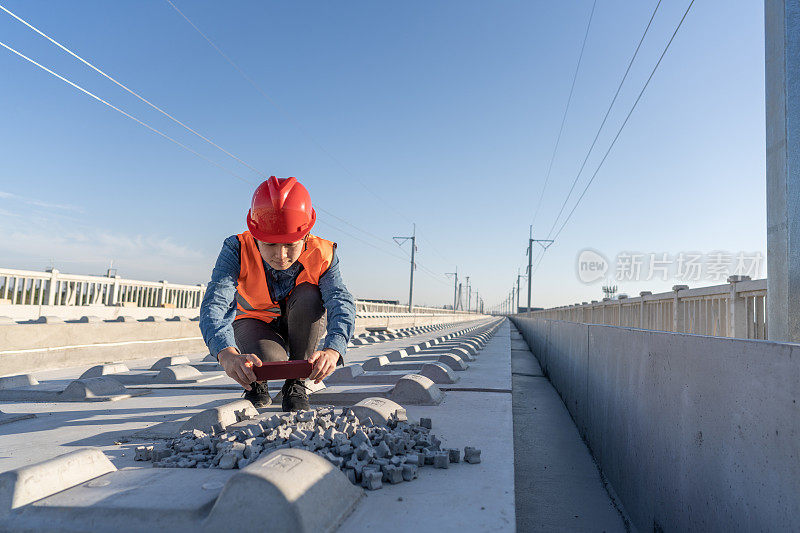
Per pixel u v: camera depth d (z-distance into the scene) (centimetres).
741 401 171
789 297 249
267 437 214
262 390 340
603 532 277
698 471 202
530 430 521
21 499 146
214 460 193
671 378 238
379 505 164
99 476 172
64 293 1295
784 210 255
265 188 277
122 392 409
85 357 733
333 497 152
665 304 917
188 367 525
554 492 339
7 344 607
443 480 191
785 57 259
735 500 171
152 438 253
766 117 277
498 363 682
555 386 823
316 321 320
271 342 312
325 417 258
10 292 1139
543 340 1116
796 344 143
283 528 129
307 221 282
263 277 312
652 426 262
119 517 137
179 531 133
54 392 386
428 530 144
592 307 1565
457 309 10712
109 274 1515
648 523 262
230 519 132
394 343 1205
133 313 1431
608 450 366
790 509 139
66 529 136
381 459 197
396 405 279
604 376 390
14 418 301
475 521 151
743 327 618
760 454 157
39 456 218
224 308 288
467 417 310
